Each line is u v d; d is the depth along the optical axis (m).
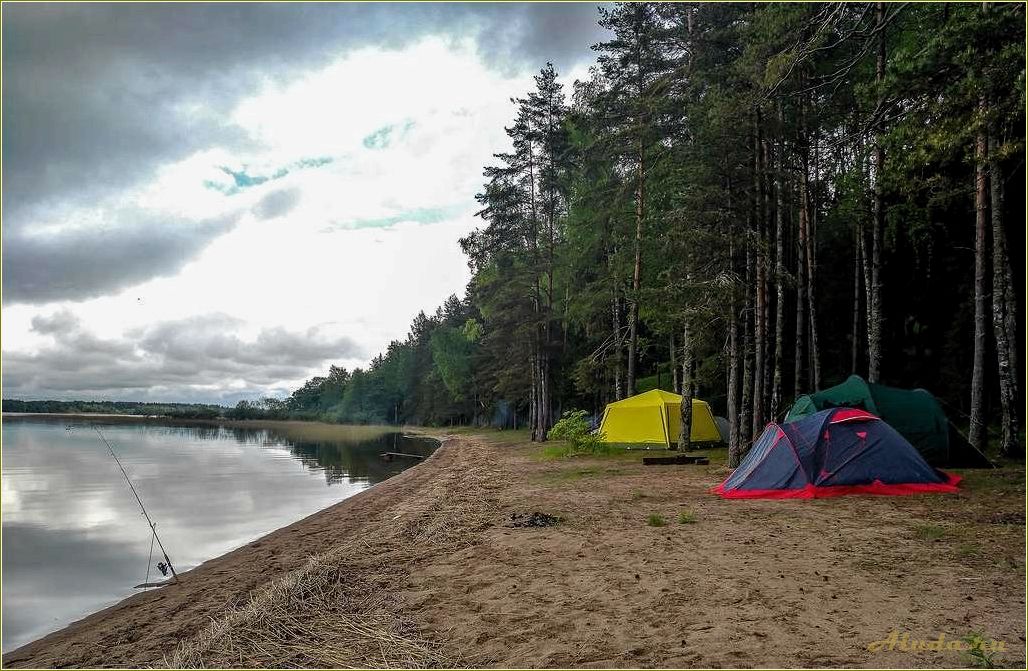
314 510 14.05
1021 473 11.84
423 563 7.03
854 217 19.81
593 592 5.63
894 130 9.82
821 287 26.81
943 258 22.91
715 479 13.39
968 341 21.09
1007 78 8.36
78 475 20.78
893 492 10.43
